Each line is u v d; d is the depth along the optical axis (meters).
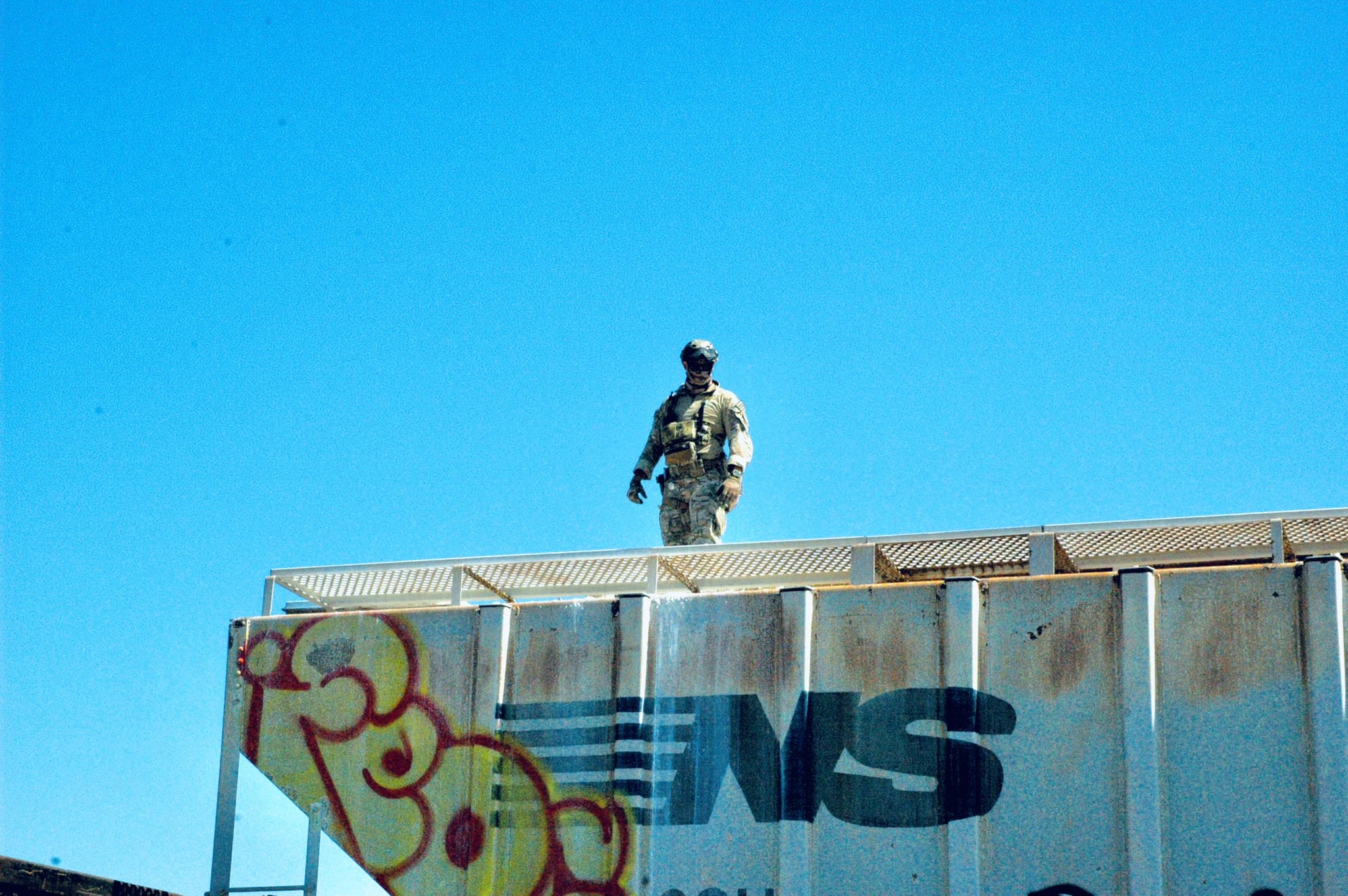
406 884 10.33
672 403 12.63
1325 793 8.80
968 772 9.42
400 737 10.64
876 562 10.67
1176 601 9.41
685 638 10.24
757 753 9.90
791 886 9.53
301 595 11.85
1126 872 9.02
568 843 10.06
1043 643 9.56
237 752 10.93
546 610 10.60
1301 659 9.09
